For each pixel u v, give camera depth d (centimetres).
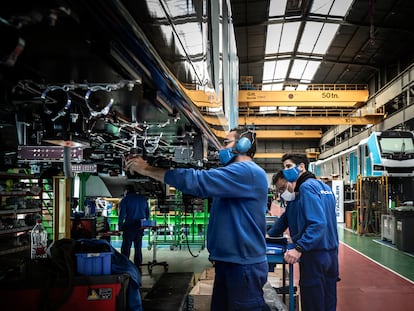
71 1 111
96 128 315
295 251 285
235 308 208
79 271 246
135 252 730
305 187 298
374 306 507
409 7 1198
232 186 205
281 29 1445
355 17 1293
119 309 238
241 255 210
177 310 345
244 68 1870
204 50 260
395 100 1501
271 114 2614
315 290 295
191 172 201
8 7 101
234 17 1315
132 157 211
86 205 830
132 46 148
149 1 156
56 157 317
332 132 2555
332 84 1992
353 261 824
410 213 944
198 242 1038
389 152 1172
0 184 500
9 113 279
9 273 260
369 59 1691
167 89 196
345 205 1664
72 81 179
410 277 673
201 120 285
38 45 135
